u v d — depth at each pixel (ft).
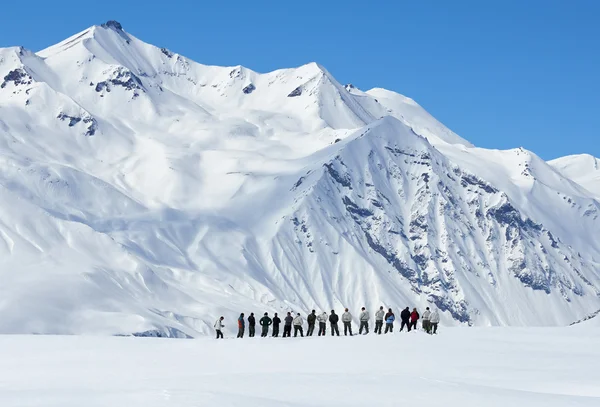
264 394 108.27
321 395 108.47
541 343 210.79
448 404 103.35
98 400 95.81
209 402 92.84
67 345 202.28
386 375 129.18
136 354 181.27
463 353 181.37
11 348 195.93
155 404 90.79
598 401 108.58
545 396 111.75
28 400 98.73
